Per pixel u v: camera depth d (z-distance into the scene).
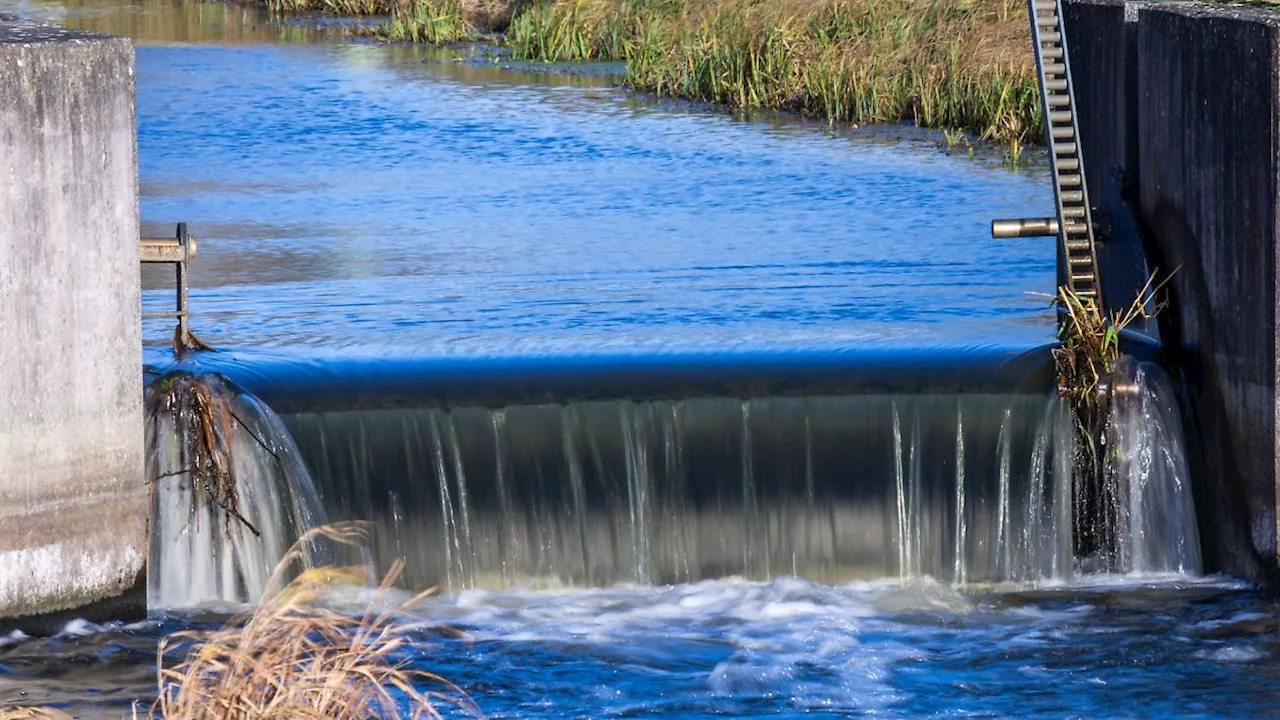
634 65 34.94
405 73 36.00
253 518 12.27
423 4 42.47
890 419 13.09
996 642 11.70
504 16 43.84
